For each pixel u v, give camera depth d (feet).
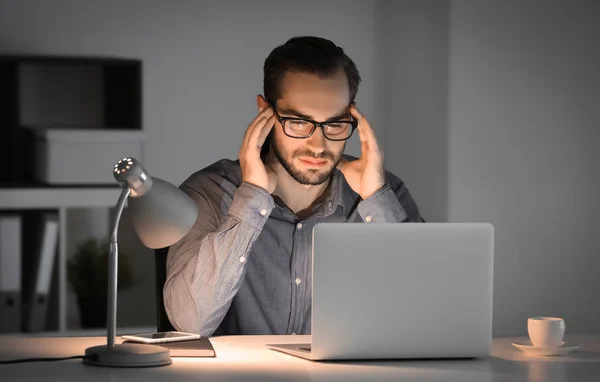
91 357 7.00
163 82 14.96
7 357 7.28
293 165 10.39
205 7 15.10
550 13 15.30
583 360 7.39
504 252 15.23
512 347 8.07
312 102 10.28
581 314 15.38
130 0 14.76
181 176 15.05
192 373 6.63
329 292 7.04
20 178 14.01
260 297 10.43
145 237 7.39
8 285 13.12
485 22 15.28
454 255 7.20
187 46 15.05
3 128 13.91
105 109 14.66
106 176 13.46
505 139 15.31
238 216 9.46
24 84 14.40
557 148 15.34
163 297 9.54
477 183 15.26
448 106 15.21
